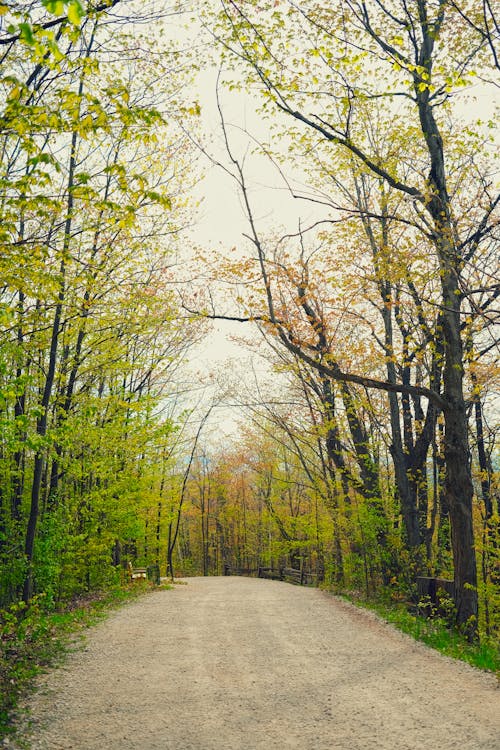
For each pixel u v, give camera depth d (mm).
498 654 10062
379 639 10828
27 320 10391
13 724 6066
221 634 11219
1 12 5668
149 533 24859
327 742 5656
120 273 14055
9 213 7855
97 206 7137
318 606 15773
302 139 13242
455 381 12914
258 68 10750
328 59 10359
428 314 13781
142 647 9930
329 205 11312
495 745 5426
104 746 5578
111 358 15734
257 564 55625
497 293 12828
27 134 7137
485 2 8852
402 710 6559
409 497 16547
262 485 38812
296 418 23531
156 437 17828
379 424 17797
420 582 13844
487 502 17781
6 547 12648
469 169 14055
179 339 22375
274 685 7613
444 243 11578
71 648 9719
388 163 14297
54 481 14664
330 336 17188
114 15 8453
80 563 15789
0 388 7645
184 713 6520
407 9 12188
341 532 20312
